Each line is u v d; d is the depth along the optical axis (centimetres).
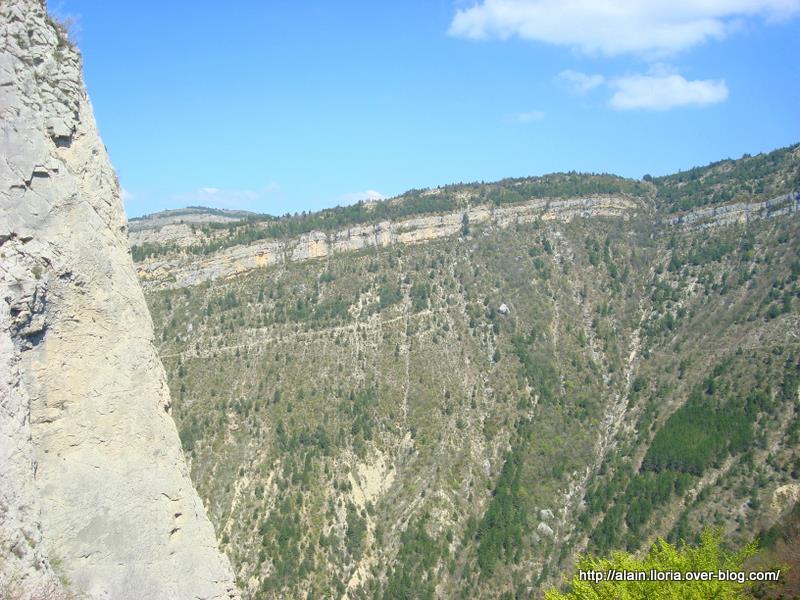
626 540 8488
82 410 2453
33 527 2045
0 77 2358
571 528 9231
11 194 2311
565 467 10281
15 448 2061
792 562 3984
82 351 2492
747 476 8638
